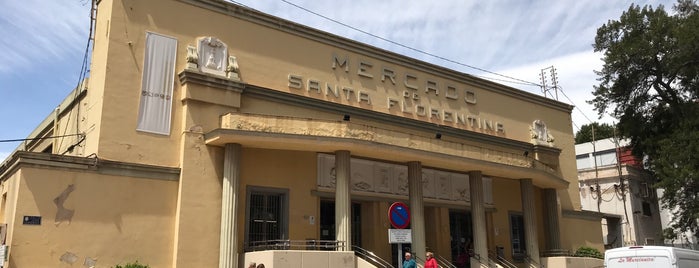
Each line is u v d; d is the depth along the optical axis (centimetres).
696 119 3353
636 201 4241
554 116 3366
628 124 3853
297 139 1916
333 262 1828
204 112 1964
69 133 2181
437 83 2755
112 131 1795
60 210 1645
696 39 3306
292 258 1748
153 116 1886
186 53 1998
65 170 1680
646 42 3525
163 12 1980
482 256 2359
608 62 3691
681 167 3216
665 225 4550
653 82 3762
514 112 3102
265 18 2216
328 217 2294
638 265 1711
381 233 2341
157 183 1839
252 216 2008
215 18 2091
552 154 3203
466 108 2847
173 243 1823
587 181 4441
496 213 2834
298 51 2288
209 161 1930
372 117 2427
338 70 2394
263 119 1945
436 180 2583
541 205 3023
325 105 2289
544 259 2753
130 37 1894
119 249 1720
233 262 1845
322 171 2230
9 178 1731
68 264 1627
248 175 2016
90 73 1988
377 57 2544
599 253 3081
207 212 1878
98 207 1711
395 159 2203
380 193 2356
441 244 2561
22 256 1559
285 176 2114
